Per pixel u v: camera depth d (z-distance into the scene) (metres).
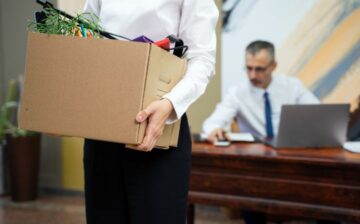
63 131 0.74
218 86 2.66
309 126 1.61
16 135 3.03
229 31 2.53
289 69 2.40
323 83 2.33
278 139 1.64
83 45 0.72
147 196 0.82
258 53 2.37
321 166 1.43
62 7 1.82
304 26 2.35
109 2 0.89
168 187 0.83
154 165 0.82
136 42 0.69
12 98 3.25
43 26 0.79
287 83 2.39
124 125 0.69
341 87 2.29
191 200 1.65
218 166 1.60
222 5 2.54
